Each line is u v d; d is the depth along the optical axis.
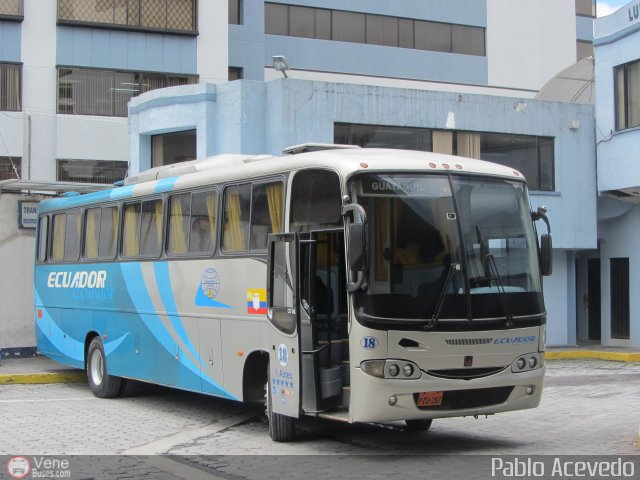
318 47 37.69
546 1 42.25
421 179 9.13
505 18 41.50
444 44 40.34
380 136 20.17
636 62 21.36
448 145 20.91
